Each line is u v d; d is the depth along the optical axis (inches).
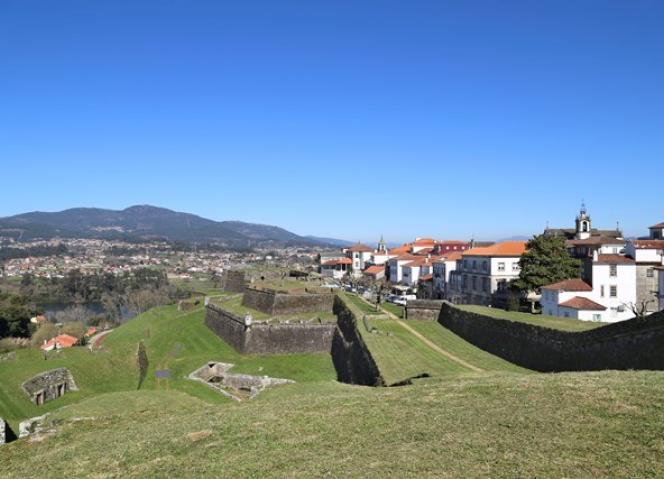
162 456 1026.7
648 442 751.7
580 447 768.3
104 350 2992.1
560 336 1731.1
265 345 3144.7
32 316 5880.9
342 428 1026.1
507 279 3786.9
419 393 1219.9
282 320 3319.4
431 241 7322.8
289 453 933.8
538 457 756.0
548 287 2910.9
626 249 3198.8
